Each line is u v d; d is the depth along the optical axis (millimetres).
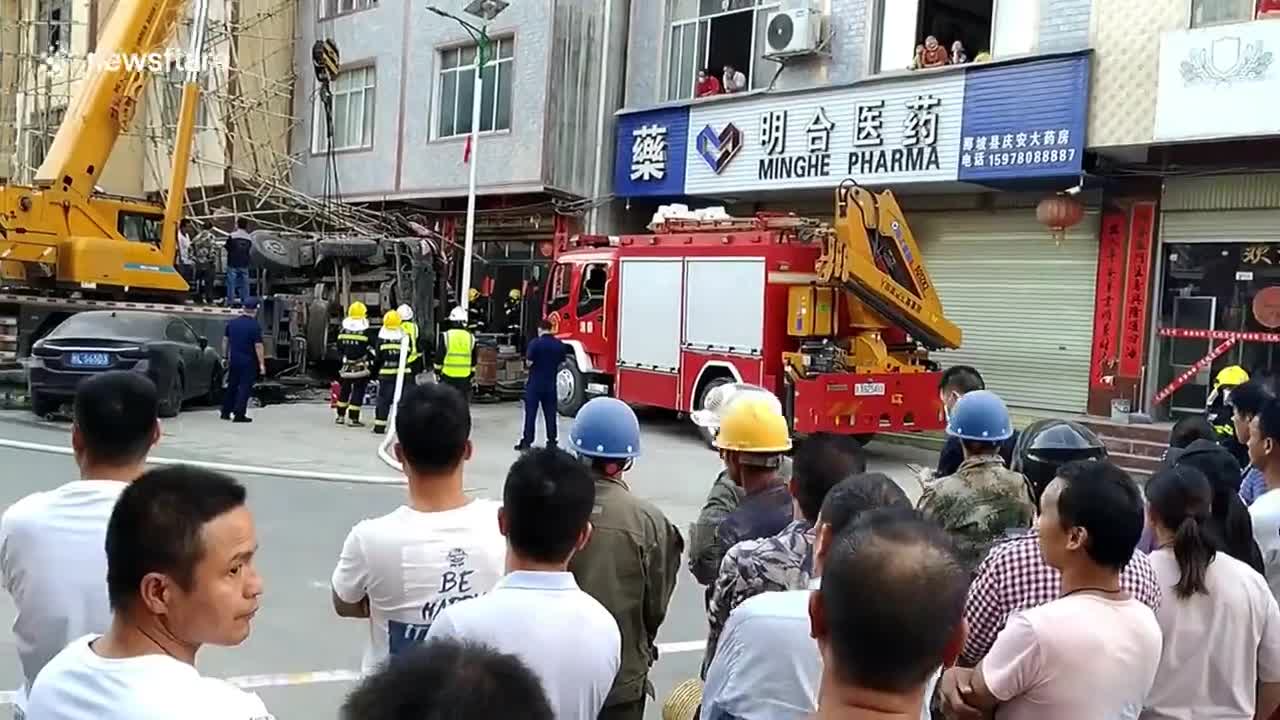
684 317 14773
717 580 3201
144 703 1819
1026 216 15188
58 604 2695
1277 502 3928
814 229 13633
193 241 19391
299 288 19672
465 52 21141
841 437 3467
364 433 14156
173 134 25062
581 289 16516
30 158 27453
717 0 18203
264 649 5629
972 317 15797
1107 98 13219
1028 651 2656
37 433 12492
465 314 15484
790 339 13648
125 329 14195
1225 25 12086
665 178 18531
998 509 3908
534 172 19438
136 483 2023
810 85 16641
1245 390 4852
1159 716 3049
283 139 25344
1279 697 3131
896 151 15258
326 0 24375
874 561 1677
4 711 4590
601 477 3514
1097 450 4168
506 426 15680
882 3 15969
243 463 11344
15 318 14922
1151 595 2990
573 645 2510
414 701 1258
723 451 3986
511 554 2645
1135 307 14031
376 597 2992
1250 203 13047
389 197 22609
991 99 14234
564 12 19266
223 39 24234
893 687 1646
